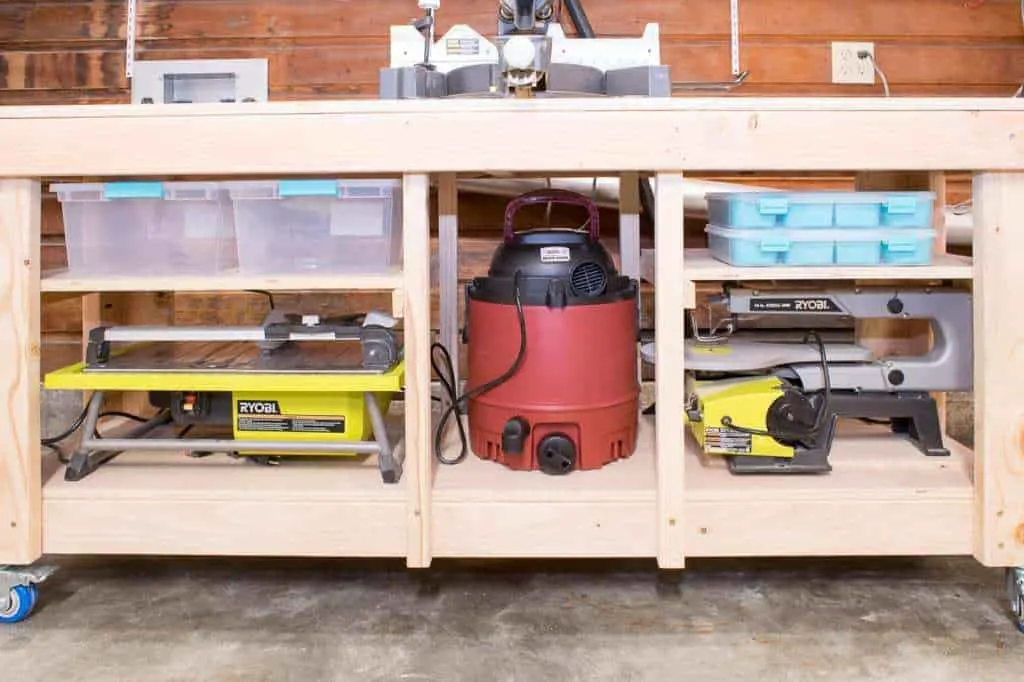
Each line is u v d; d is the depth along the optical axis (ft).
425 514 3.54
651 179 5.77
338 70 6.62
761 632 3.54
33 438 3.56
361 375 3.65
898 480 3.68
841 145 3.37
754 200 3.62
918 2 6.62
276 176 4.08
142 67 5.18
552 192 4.05
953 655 3.32
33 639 3.51
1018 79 6.70
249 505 3.59
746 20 6.59
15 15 6.67
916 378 4.07
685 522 3.54
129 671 3.24
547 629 3.58
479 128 3.35
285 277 3.53
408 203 3.43
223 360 3.96
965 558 4.33
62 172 3.42
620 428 3.94
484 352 3.91
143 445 3.76
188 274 3.70
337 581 4.11
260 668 3.26
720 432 3.79
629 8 6.57
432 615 3.73
